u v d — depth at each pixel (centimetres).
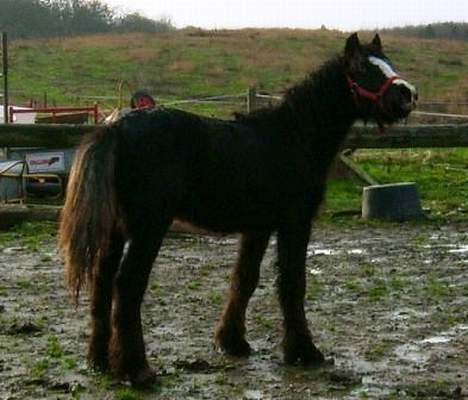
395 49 5212
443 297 1025
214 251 1319
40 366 737
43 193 1741
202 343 824
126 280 689
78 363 747
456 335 859
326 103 789
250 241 791
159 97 3741
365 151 2291
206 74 4528
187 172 708
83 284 736
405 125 1683
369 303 993
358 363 764
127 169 687
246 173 736
